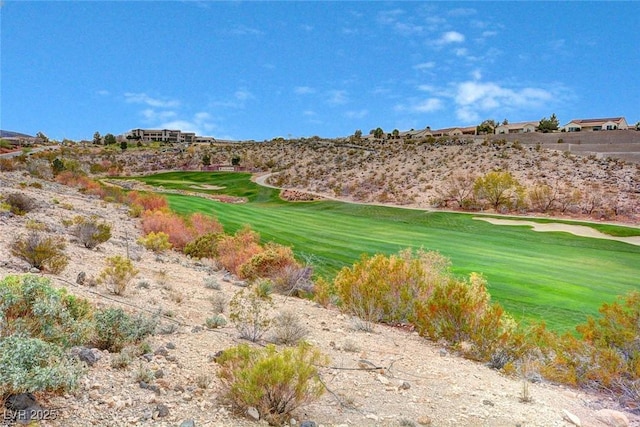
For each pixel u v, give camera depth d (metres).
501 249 34.34
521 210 58.16
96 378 5.11
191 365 6.10
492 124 174.25
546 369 8.51
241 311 8.36
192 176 113.19
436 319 10.15
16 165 55.16
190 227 26.12
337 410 5.39
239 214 47.72
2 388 4.10
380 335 10.09
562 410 6.47
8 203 21.06
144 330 6.77
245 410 4.96
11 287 5.31
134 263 14.94
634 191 62.47
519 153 91.38
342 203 69.81
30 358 4.27
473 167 83.88
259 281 14.31
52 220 20.78
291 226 41.47
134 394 4.90
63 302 5.97
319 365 6.50
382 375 6.94
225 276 16.02
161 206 38.22
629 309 10.12
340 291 12.52
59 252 11.95
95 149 162.50
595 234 44.16
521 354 9.14
